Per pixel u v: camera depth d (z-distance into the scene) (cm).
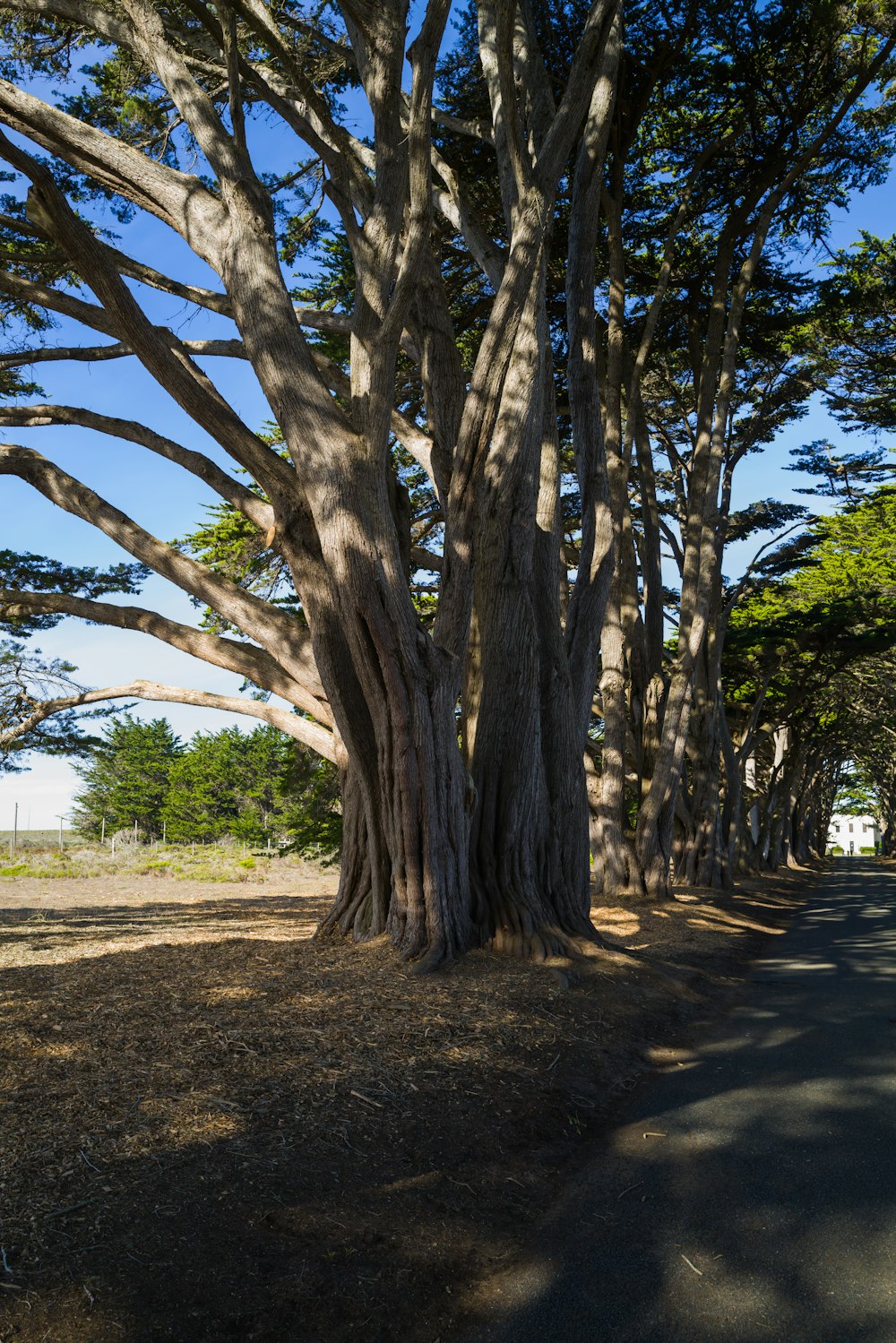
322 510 834
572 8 1303
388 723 890
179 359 907
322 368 1211
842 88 1584
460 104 1422
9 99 860
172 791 6825
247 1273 336
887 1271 351
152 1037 589
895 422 2059
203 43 1125
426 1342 317
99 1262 326
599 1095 603
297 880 3127
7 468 1089
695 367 2070
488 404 953
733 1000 969
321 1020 657
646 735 2205
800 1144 494
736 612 3219
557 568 1111
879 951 1368
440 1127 495
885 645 2906
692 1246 377
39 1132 426
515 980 838
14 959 924
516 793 999
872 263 1825
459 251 1512
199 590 1077
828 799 7881
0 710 1418
